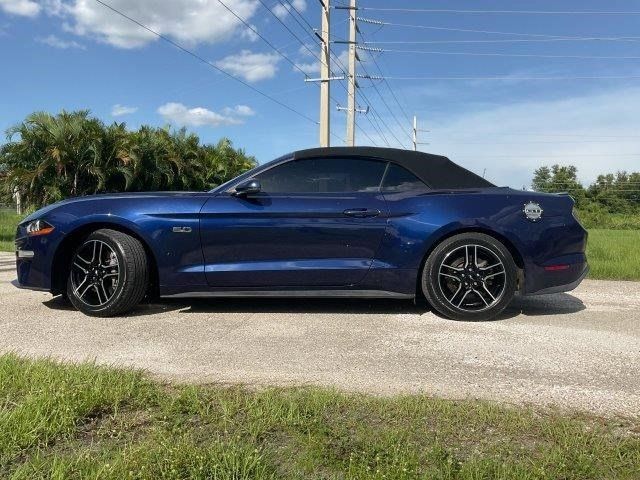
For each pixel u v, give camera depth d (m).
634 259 8.87
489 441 2.22
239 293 4.44
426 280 4.41
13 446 2.08
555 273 4.41
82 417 2.35
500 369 3.19
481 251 4.40
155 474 1.91
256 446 2.14
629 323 4.38
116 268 4.43
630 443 2.21
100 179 14.58
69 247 4.61
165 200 4.48
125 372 2.88
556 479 1.94
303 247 4.40
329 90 22.11
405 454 2.05
